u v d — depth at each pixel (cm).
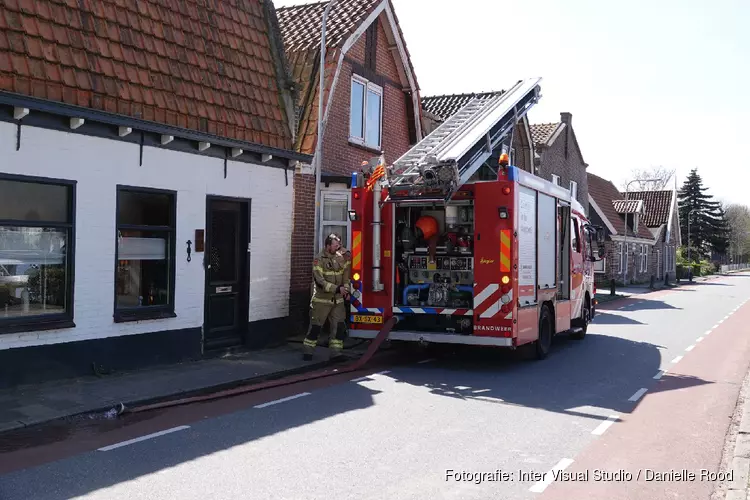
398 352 1255
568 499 510
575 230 1438
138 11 990
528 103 1466
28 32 810
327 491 510
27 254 823
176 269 1017
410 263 1113
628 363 1173
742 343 1467
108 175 902
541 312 1177
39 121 808
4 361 791
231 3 1197
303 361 1083
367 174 1106
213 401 816
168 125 959
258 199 1177
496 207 1026
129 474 541
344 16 1554
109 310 909
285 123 1237
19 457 584
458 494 512
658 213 5772
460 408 798
